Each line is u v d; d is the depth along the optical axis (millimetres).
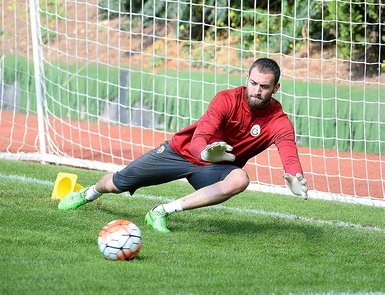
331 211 22984
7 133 36719
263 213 21656
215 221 19500
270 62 16250
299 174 15391
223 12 49438
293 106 36281
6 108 42062
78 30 53656
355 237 18422
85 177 26391
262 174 30250
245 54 48000
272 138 16906
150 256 15250
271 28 48188
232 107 16594
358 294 13250
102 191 18547
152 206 21031
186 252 15828
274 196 25422
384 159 33844
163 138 37750
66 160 29422
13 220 17656
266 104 16719
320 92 36469
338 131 35688
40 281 13023
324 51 47156
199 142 16156
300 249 16734
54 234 16625
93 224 17906
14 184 23016
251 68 16344
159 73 40250
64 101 41281
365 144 32469
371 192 28062
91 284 13000
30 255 14688
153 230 17766
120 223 14891
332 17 45250
